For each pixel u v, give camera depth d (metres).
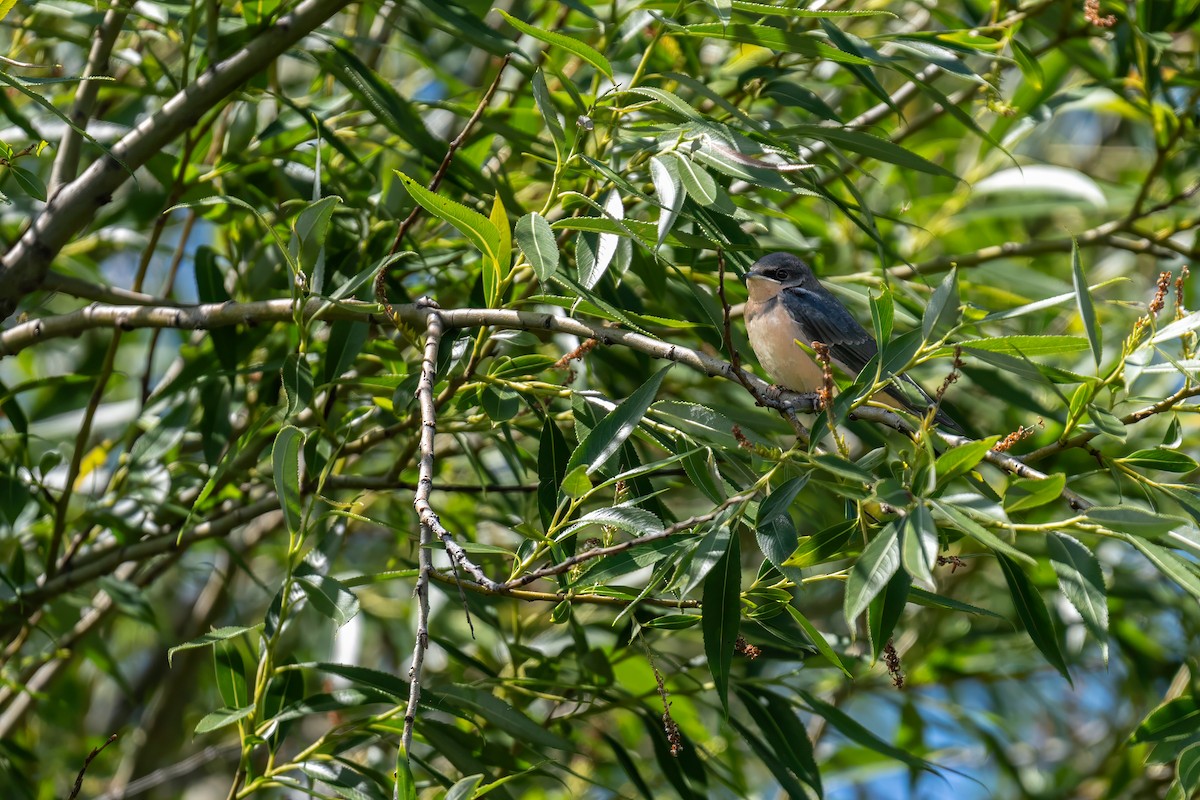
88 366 12.64
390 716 8.42
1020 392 11.09
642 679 11.21
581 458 7.09
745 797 9.80
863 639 11.58
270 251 10.84
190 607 16.95
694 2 9.09
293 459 7.78
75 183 9.63
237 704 8.77
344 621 7.53
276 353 11.30
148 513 10.79
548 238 7.35
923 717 13.45
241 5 10.66
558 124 8.16
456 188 10.49
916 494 6.22
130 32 12.26
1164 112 12.07
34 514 11.45
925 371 13.32
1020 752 15.79
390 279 10.45
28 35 12.51
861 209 8.75
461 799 6.07
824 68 13.15
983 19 12.28
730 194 9.91
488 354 9.91
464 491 10.02
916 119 15.22
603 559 6.86
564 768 8.60
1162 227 14.27
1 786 10.60
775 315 11.32
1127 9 11.59
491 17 13.98
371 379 8.62
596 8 11.99
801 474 7.14
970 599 14.70
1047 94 12.72
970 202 15.47
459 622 13.21
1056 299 7.25
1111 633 13.09
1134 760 13.30
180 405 11.01
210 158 12.41
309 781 8.73
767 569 7.60
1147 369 7.57
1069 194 14.12
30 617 10.70
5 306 9.49
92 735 15.07
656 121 9.37
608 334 7.83
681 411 7.62
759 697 9.63
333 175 10.83
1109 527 6.61
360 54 13.67
